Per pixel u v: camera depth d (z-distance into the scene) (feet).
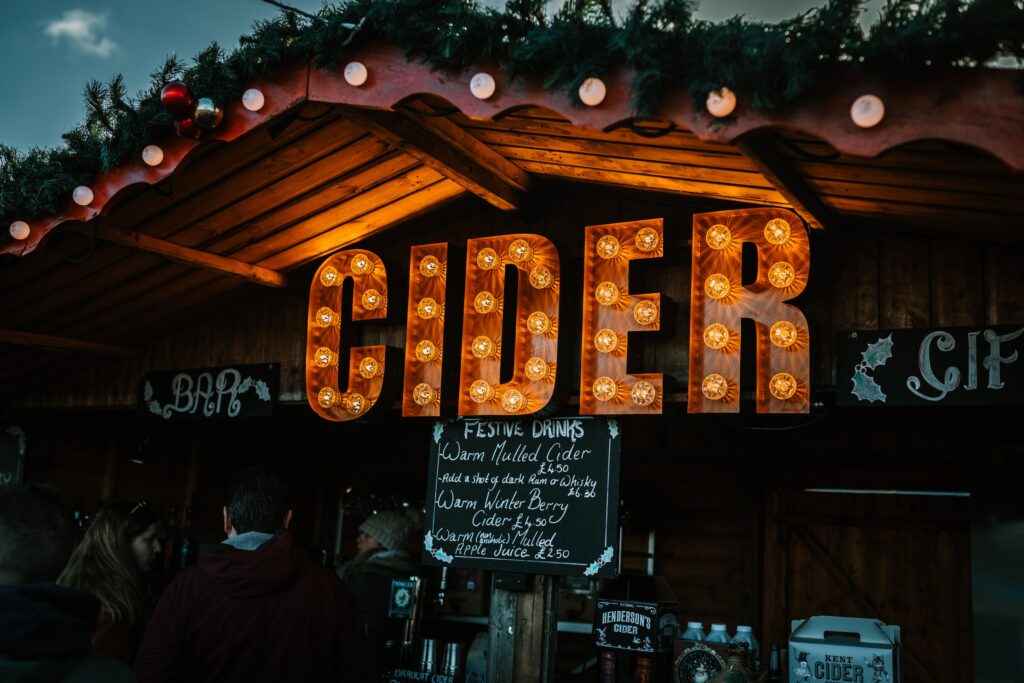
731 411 12.43
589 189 14.10
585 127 9.02
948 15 7.57
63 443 20.10
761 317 12.41
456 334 14.66
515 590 13.70
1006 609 16.47
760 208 12.41
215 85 10.66
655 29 8.57
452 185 14.40
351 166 13.25
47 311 16.37
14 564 5.11
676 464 21.31
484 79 9.39
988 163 8.95
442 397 14.24
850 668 11.43
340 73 10.27
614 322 13.37
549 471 13.76
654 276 13.80
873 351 11.91
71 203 11.93
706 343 12.63
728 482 20.83
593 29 8.82
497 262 14.07
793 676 11.67
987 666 16.46
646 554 21.07
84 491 20.36
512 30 9.29
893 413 19.47
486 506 14.14
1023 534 16.57
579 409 13.80
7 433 19.33
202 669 8.45
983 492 17.04
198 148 11.09
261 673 8.46
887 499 19.53
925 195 10.41
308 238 15.24
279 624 8.54
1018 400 10.96
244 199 13.58
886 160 9.61
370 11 9.82
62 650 4.98
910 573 19.17
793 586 20.02
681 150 11.14
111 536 9.89
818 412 15.87
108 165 11.37
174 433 22.22
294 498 24.27
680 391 13.24
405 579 15.24
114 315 16.93
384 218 15.10
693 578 20.68
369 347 14.96
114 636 9.46
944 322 11.84
